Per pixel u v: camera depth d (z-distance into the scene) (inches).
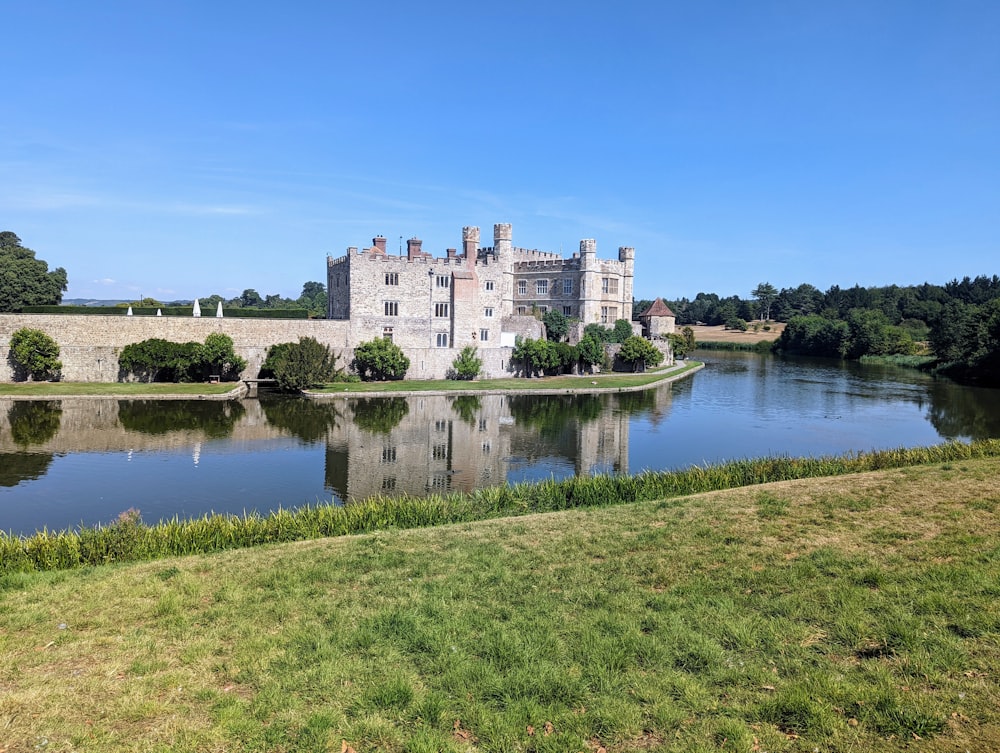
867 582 490.3
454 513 836.0
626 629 431.5
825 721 324.2
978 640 394.3
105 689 366.6
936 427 1951.3
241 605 488.1
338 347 2743.6
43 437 1523.1
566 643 416.8
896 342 5147.6
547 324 3540.8
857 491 755.4
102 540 671.8
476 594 501.7
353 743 320.2
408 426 1811.0
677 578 522.3
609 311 3941.9
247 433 1640.0
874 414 2223.2
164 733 326.6
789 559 548.7
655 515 713.6
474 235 3080.7
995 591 454.9
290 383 2353.6
